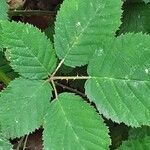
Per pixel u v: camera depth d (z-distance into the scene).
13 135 0.44
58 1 0.67
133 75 0.43
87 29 0.44
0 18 0.50
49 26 0.59
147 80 0.43
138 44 0.43
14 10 0.63
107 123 0.56
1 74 0.54
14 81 0.44
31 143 0.60
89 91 0.44
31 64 0.45
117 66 0.43
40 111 0.44
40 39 0.44
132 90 0.43
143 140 0.50
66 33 0.44
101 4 0.43
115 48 0.43
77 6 0.44
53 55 0.45
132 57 0.43
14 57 0.44
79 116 0.43
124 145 0.50
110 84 0.43
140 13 0.57
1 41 0.46
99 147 0.43
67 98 0.44
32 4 0.68
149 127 0.53
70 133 0.43
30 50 0.44
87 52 0.44
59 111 0.44
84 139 0.43
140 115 0.42
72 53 0.44
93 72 0.44
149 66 0.43
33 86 0.44
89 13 0.44
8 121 0.44
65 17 0.44
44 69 0.45
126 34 0.43
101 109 0.43
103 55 0.44
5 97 0.44
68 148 0.43
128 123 0.43
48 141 0.43
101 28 0.44
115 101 0.43
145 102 0.42
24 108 0.44
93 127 0.43
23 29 0.43
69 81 0.57
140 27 0.56
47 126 0.43
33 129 0.44
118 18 0.44
